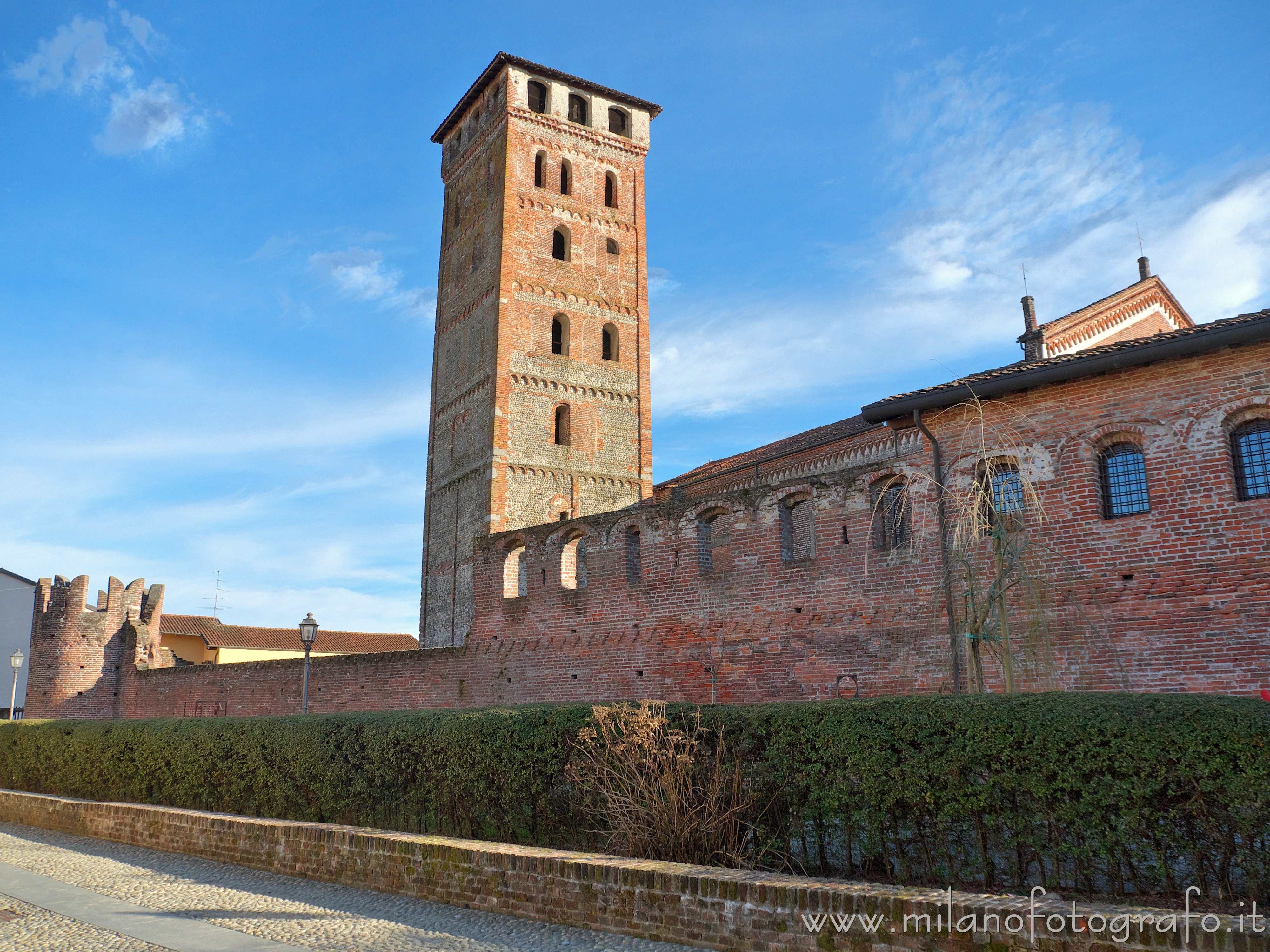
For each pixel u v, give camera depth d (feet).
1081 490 52.11
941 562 56.49
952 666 53.98
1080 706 26.63
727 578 67.87
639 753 34.99
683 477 136.67
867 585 59.98
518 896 33.06
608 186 159.63
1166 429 49.85
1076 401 53.11
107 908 35.47
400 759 43.83
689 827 33.24
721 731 33.81
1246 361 47.83
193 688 125.08
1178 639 47.65
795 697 62.34
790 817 31.81
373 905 35.24
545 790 37.93
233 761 53.11
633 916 29.94
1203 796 24.45
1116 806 25.50
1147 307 108.58
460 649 88.69
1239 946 20.75
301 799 48.98
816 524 63.36
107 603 137.39
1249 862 23.82
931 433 58.39
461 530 142.10
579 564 106.93
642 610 73.26
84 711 132.46
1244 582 46.26
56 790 67.36
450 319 158.81
